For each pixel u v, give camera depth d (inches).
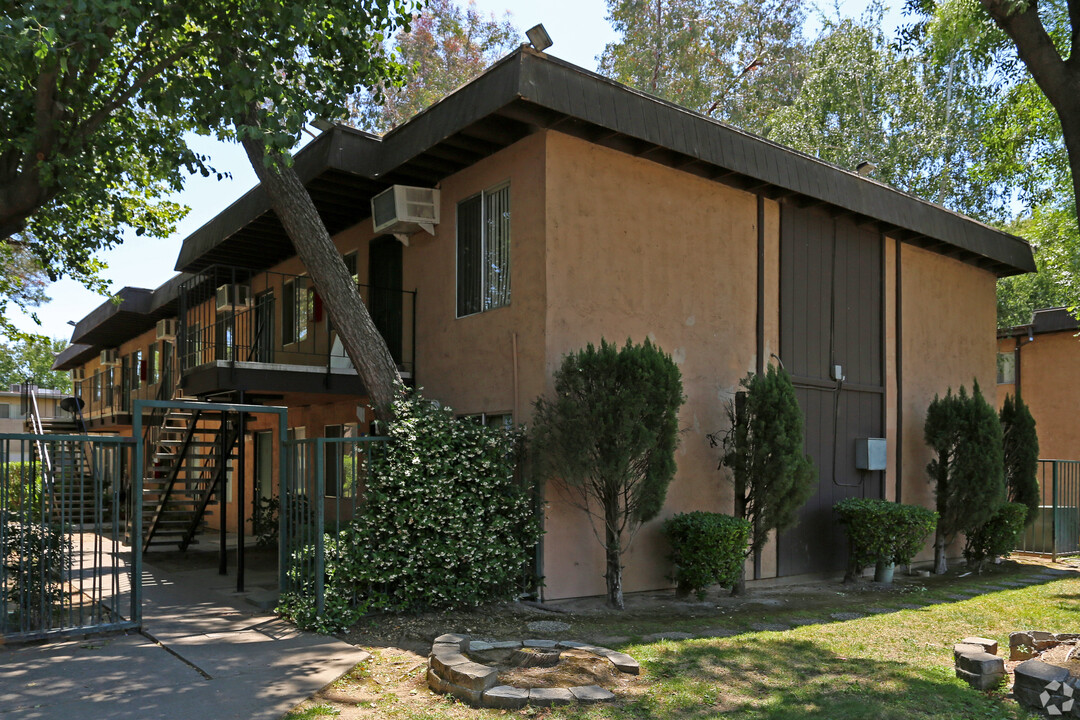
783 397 383.6
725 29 1013.8
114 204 448.1
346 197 458.3
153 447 574.2
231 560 486.0
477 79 339.9
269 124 289.9
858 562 426.0
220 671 229.1
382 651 255.4
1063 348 730.8
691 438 392.8
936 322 544.1
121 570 445.1
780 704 205.2
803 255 456.4
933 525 431.2
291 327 571.2
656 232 387.2
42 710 194.7
